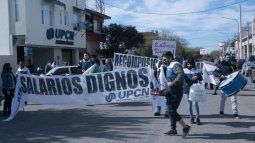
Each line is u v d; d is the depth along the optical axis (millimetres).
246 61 39375
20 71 18000
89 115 14898
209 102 18094
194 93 11922
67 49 44250
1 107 18578
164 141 9969
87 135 10992
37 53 39281
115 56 22891
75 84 15469
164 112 14562
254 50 76375
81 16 46281
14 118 14664
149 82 14977
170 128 11711
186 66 12336
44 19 36438
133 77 15117
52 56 39406
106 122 13141
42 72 30844
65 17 41562
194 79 12117
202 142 9789
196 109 12281
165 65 12953
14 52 32406
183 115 14227
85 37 47125
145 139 10281
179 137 10422
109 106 17516
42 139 10625
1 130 12188
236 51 83688
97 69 19203
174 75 10523
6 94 15703
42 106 18234
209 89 25188
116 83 15281
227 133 10852
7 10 32156
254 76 31078
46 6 36844
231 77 12789
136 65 23109
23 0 32844
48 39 36938
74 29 43750
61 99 15500
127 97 15227
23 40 32781
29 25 33406
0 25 32312
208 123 12469
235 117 13328
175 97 10398
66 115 15094
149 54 77375
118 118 13938
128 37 56250
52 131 11766
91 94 15438
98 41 54312
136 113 15070
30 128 12414
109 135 10906
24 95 15148
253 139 10078
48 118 14453
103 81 15359
